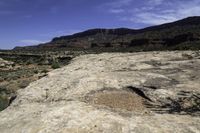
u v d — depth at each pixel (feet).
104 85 30.37
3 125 21.81
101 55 61.36
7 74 168.04
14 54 432.66
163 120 21.88
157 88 29.53
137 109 24.39
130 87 29.89
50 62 261.85
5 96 79.92
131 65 43.86
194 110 24.53
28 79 132.77
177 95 27.58
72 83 31.19
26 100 28.12
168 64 43.98
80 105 24.22
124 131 19.57
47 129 19.92
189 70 38.63
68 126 20.07
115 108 24.27
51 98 27.89
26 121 21.67
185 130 20.17
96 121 20.77
